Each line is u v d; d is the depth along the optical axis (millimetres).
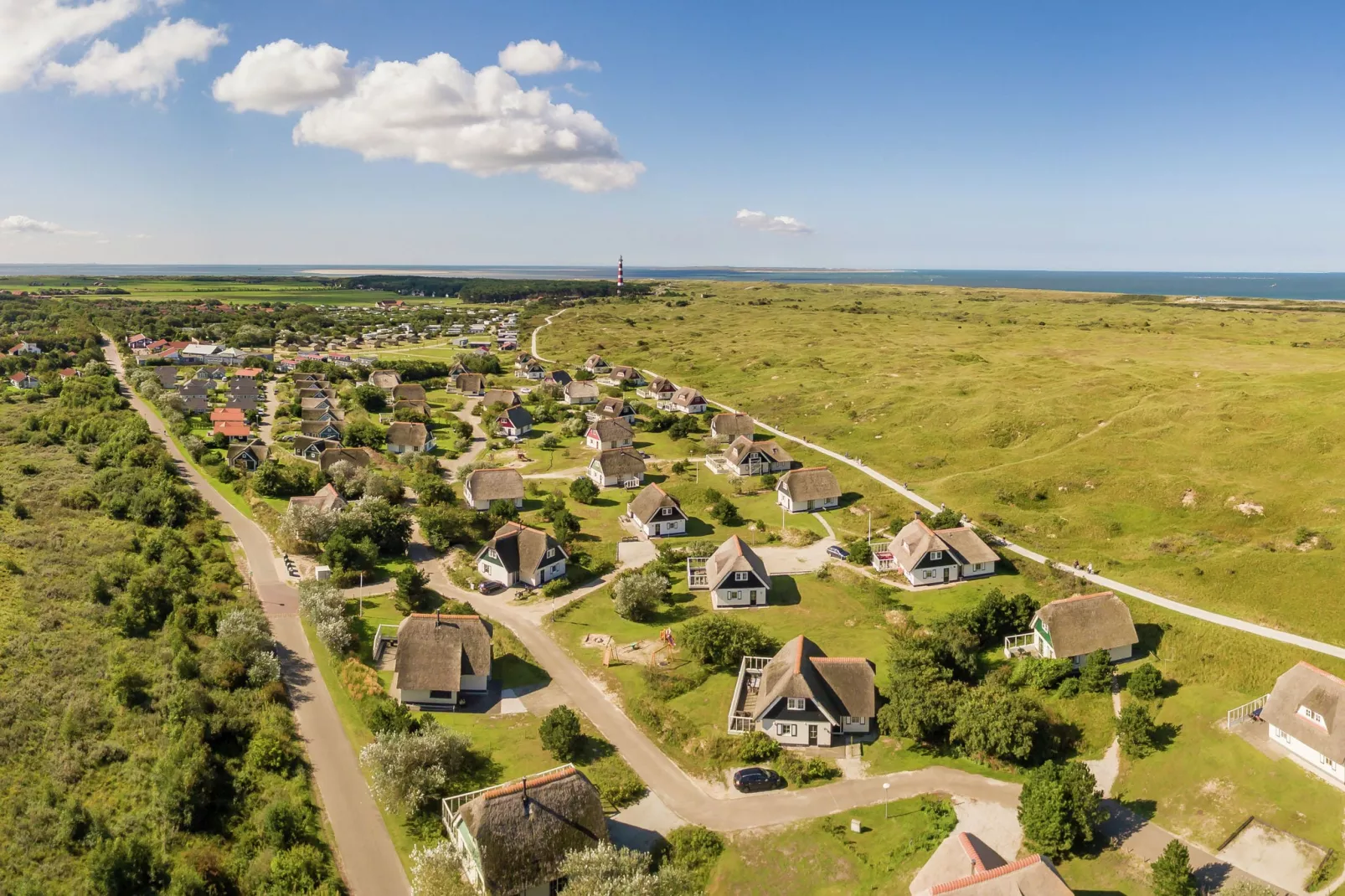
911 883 46156
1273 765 56594
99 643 72312
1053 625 71312
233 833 51469
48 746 58781
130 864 46656
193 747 56375
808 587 89938
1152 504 103062
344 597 84250
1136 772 58500
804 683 61188
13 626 72688
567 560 95125
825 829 52594
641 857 48156
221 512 110438
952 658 69688
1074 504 106875
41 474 114750
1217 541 92000
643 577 84500
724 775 58531
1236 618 75875
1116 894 47281
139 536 96750
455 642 67812
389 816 53469
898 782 57406
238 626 72750
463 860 47719
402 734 57000
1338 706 55812
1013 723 58562
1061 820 50188
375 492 114000
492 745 61250
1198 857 50188
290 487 117062
